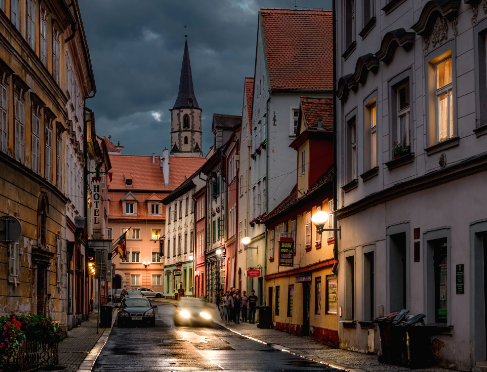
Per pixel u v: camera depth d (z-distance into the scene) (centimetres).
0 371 1242
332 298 2442
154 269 9738
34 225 2066
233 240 5256
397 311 1825
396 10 1852
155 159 10544
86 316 3991
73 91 3284
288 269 3244
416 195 1686
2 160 1697
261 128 4216
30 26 2097
